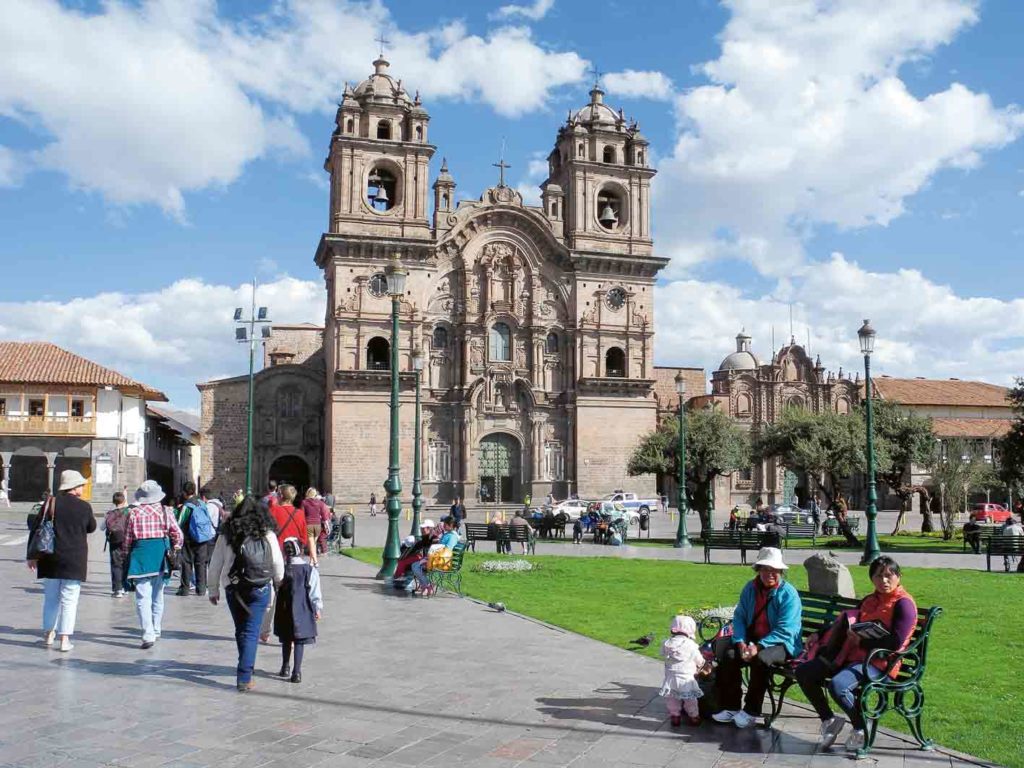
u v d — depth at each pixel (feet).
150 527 50.83
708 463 177.88
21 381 216.13
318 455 251.80
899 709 33.71
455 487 242.17
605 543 150.41
